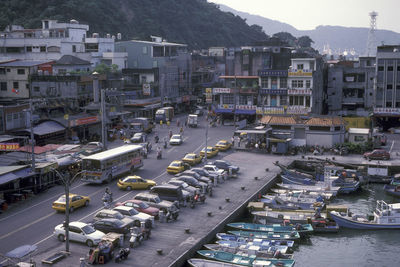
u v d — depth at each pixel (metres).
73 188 58.94
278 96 107.50
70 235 41.88
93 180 59.56
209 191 58.22
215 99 124.19
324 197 61.34
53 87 95.44
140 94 119.50
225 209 52.88
